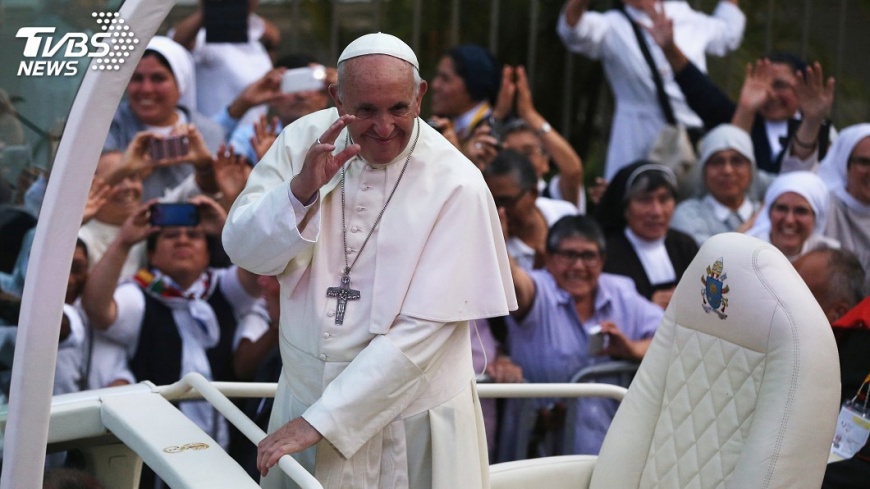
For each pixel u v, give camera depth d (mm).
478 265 8062
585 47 17531
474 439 8469
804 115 17234
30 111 7734
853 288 15531
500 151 15203
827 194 16266
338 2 17047
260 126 14938
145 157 14070
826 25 19391
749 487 8336
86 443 9273
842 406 10438
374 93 7406
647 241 15773
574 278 14523
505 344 14656
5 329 7887
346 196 8195
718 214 16734
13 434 6691
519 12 18391
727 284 9078
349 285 8086
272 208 7527
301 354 8219
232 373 13844
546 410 14477
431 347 7910
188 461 7488
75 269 13297
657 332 10055
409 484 8258
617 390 10367
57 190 6395
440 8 18344
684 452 9414
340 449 7621
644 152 17359
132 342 13430
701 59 18047
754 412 8773
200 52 15500
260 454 7430
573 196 16781
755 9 19422
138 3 6320
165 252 13562
